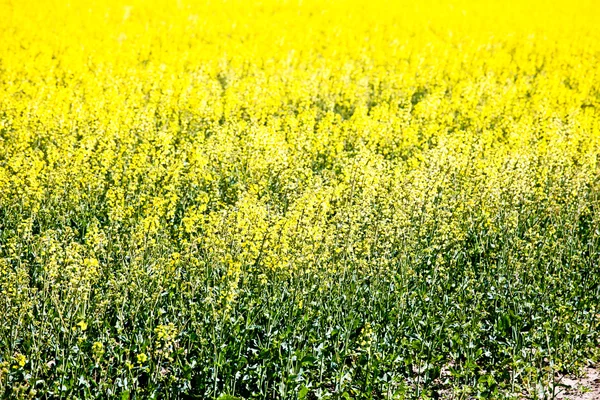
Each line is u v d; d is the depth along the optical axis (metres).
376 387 7.36
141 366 6.93
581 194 11.23
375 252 9.07
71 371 7.04
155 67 21.11
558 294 8.98
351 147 14.37
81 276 7.69
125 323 8.09
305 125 14.14
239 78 20.14
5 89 17.38
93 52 22.09
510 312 8.23
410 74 21.08
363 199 9.89
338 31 27.80
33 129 13.70
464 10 35.25
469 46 26.17
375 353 7.39
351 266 8.71
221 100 16.56
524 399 7.36
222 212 8.88
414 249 9.48
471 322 8.05
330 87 18.66
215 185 11.42
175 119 15.22
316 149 13.46
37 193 9.95
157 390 6.96
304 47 25.12
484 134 14.43
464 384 7.49
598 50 26.30
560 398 7.36
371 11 33.84
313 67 21.83
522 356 7.84
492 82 19.86
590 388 7.58
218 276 8.55
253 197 9.56
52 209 10.38
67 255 7.79
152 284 8.23
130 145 12.53
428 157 12.06
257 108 16.25
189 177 11.20
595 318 8.72
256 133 13.03
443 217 10.08
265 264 8.30
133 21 29.56
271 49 24.27
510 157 12.08
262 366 7.16
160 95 16.56
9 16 28.34
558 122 14.92
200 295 8.34
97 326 7.62
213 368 7.18
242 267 8.38
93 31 26.84
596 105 18.59
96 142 13.38
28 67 19.34
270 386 7.26
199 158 11.34
